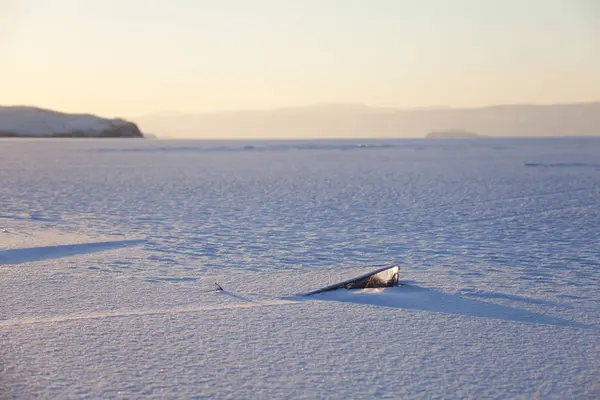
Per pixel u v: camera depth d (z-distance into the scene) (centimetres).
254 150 6328
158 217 1292
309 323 493
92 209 1434
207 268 754
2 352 411
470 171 2956
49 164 3562
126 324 482
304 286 635
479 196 1759
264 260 817
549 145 7806
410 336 460
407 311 538
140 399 338
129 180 2373
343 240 997
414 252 888
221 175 2683
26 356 404
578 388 361
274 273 715
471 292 621
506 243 970
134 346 427
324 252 885
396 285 652
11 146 7619
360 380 370
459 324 496
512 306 564
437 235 1053
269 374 378
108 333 456
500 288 646
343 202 1603
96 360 397
